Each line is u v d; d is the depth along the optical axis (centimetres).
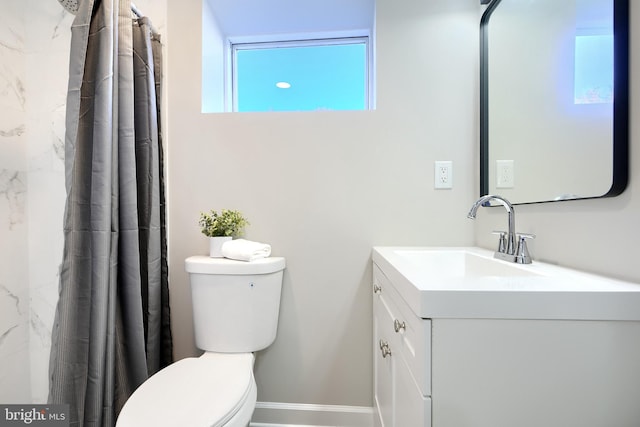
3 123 137
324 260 142
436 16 138
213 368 110
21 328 143
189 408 86
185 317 146
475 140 137
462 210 138
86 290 107
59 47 144
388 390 97
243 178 144
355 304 141
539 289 57
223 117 145
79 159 107
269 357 142
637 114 65
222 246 133
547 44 92
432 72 138
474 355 57
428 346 57
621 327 55
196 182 146
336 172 141
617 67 69
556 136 88
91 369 106
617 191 68
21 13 143
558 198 87
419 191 139
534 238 96
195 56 146
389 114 140
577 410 55
